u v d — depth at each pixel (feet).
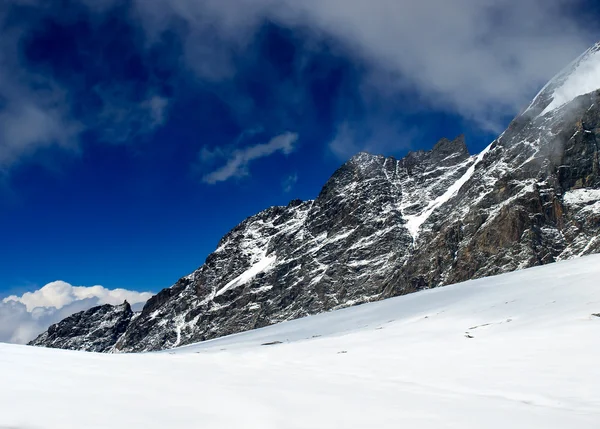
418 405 51.75
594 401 59.77
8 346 96.73
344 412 45.91
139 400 45.78
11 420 36.47
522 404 55.36
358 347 147.54
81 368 68.74
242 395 51.83
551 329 113.29
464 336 133.59
